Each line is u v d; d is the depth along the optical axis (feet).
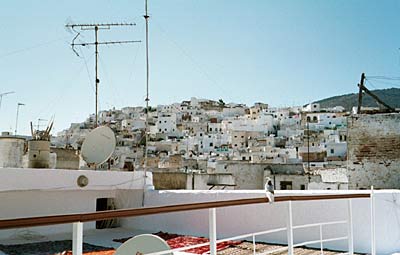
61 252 28.71
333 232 28.96
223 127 362.33
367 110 61.00
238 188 82.64
